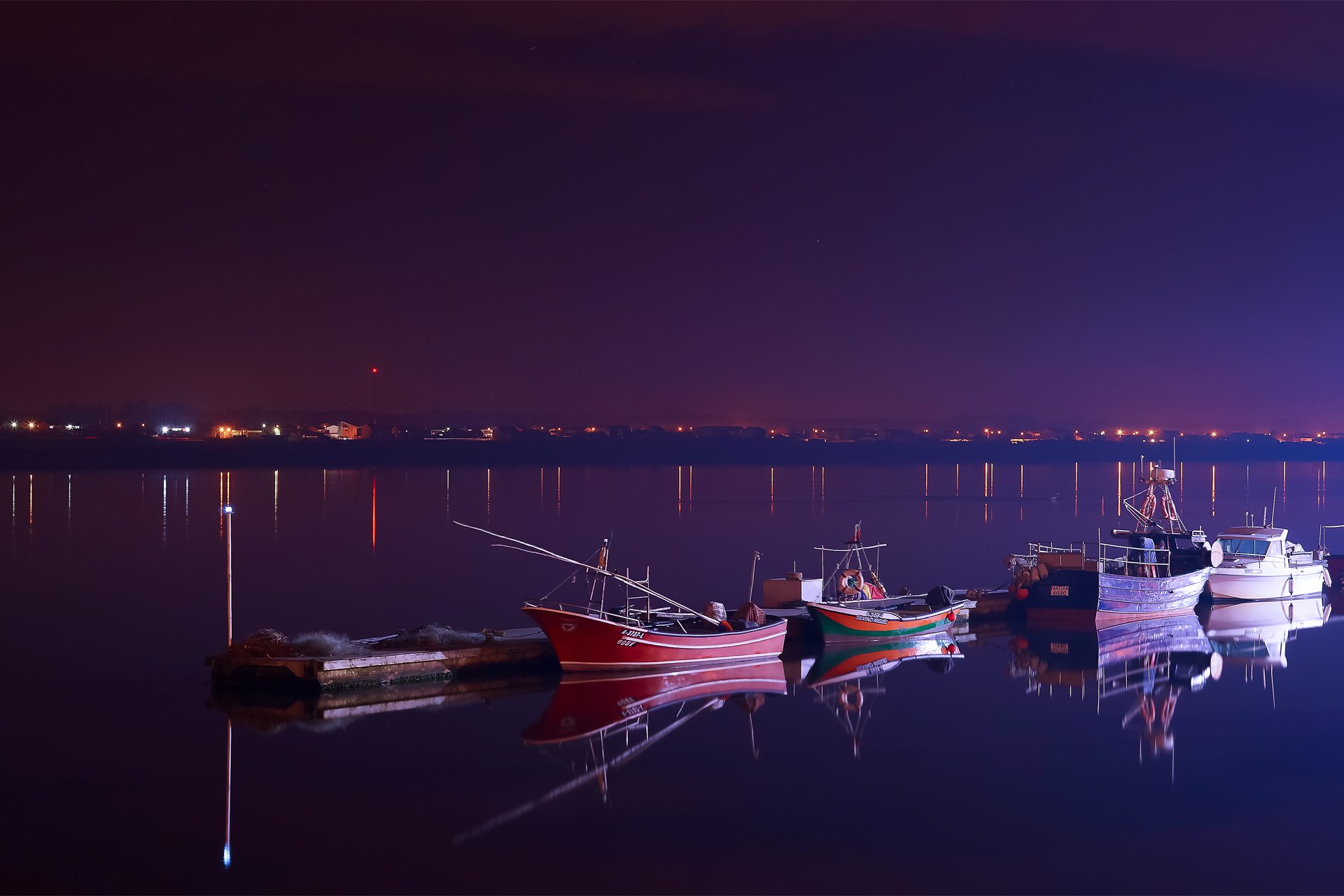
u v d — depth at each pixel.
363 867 20.42
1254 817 23.12
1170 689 34.22
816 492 145.38
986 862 20.84
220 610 46.91
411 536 80.38
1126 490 156.12
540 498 126.56
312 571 60.31
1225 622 47.00
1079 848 21.48
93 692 31.97
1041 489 159.75
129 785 24.47
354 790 24.22
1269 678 35.78
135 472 183.75
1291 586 53.31
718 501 123.31
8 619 44.38
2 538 76.75
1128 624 46.00
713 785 24.86
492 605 49.00
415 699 31.56
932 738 28.58
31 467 199.50
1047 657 39.00
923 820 22.86
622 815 22.97
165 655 37.12
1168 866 20.75
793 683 34.44
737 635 36.50
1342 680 35.66
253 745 27.25
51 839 21.58
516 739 27.92
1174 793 24.48
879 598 42.72
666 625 36.44
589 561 64.56
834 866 20.61
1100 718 30.69
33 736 27.78
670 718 30.11
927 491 149.50
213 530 83.69
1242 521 96.56
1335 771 26.05
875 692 33.34
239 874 20.11
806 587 42.91
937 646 40.56
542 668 35.03
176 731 28.27
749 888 19.73
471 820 22.62
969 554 71.19
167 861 20.62
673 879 20.03
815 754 27.14
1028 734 29.02
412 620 44.91
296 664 31.86
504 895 19.39
